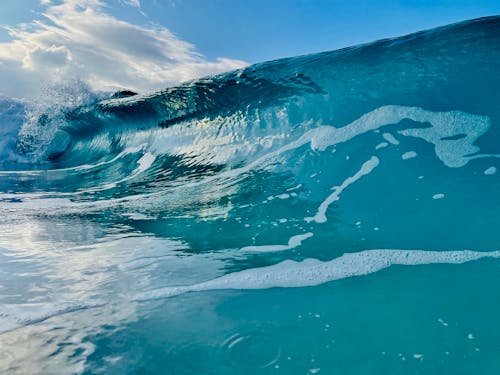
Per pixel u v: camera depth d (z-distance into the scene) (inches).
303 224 116.7
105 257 101.6
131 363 54.0
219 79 236.5
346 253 93.8
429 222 105.3
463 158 129.3
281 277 83.2
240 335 60.7
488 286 71.9
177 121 290.4
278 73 209.9
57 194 211.9
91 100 454.6
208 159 229.0
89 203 181.2
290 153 178.4
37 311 70.7
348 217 116.9
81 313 69.7
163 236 119.0
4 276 88.8
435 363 51.1
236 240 109.7
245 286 79.7
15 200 194.7
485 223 99.7
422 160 134.7
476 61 152.7
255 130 216.7
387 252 92.0
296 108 199.3
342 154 157.4
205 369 52.3
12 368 52.8
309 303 70.6
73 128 521.0
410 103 162.9
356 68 183.3
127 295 77.4
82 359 54.9
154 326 64.3
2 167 404.2
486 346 54.0
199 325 64.4
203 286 80.7
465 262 83.3
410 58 168.7
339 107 182.5
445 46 160.7
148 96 294.0
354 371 50.5
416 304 67.2
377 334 58.9
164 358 55.0
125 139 373.7
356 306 68.2
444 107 152.7
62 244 114.1
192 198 164.1
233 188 164.6
